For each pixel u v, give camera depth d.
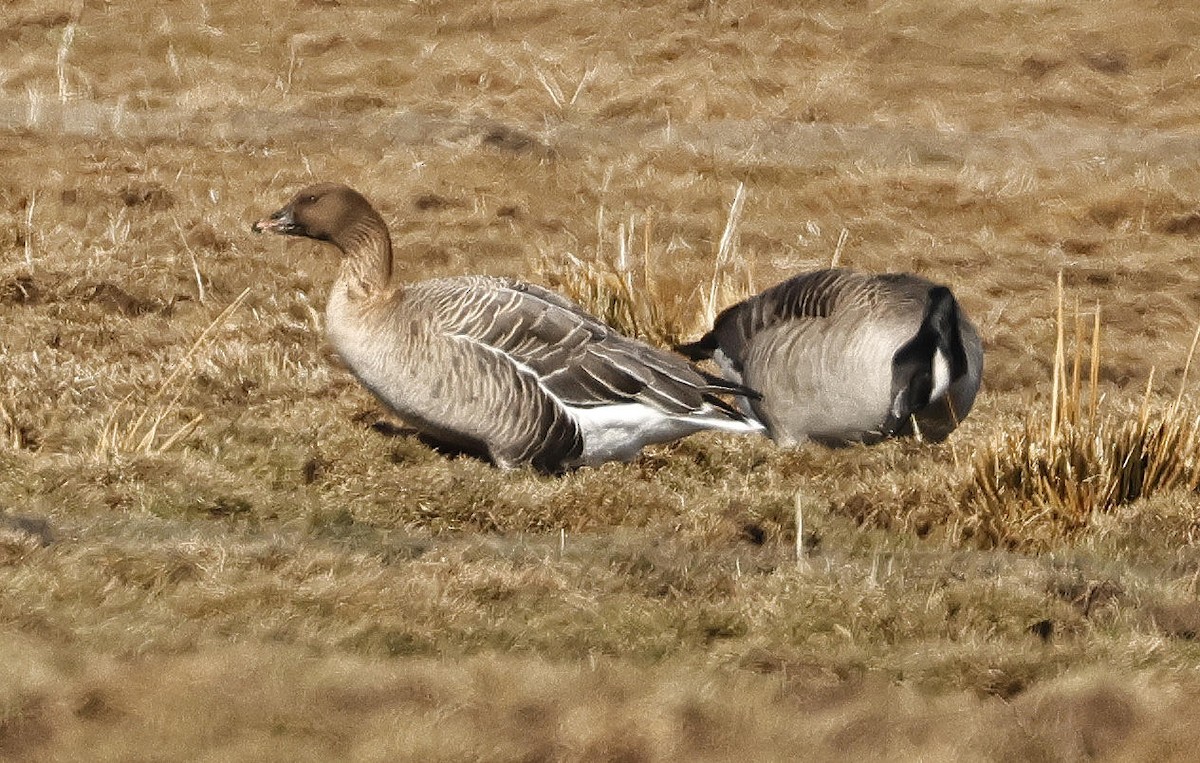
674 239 21.66
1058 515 12.67
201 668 8.77
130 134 25.05
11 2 30.17
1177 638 10.16
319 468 13.26
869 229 22.69
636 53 29.42
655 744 8.18
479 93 27.97
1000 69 29.72
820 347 14.06
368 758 7.82
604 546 11.67
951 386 13.69
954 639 9.99
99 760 7.77
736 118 27.33
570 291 17.64
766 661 9.36
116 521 11.66
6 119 25.23
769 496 12.66
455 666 9.03
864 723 8.45
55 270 18.95
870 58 29.92
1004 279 21.03
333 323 13.92
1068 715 8.60
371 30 30.05
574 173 24.09
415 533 12.08
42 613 9.50
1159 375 18.00
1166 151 26.61
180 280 19.27
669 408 13.69
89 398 14.67
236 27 30.02
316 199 13.95
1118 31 31.22
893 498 12.85
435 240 21.36
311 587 10.09
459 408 13.59
